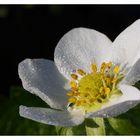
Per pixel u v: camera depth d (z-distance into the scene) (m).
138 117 0.09
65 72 0.10
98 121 0.09
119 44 0.10
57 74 0.10
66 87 0.10
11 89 0.11
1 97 0.11
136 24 0.10
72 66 0.10
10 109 0.11
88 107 0.10
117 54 0.10
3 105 0.11
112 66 0.10
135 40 0.10
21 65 0.10
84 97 0.10
